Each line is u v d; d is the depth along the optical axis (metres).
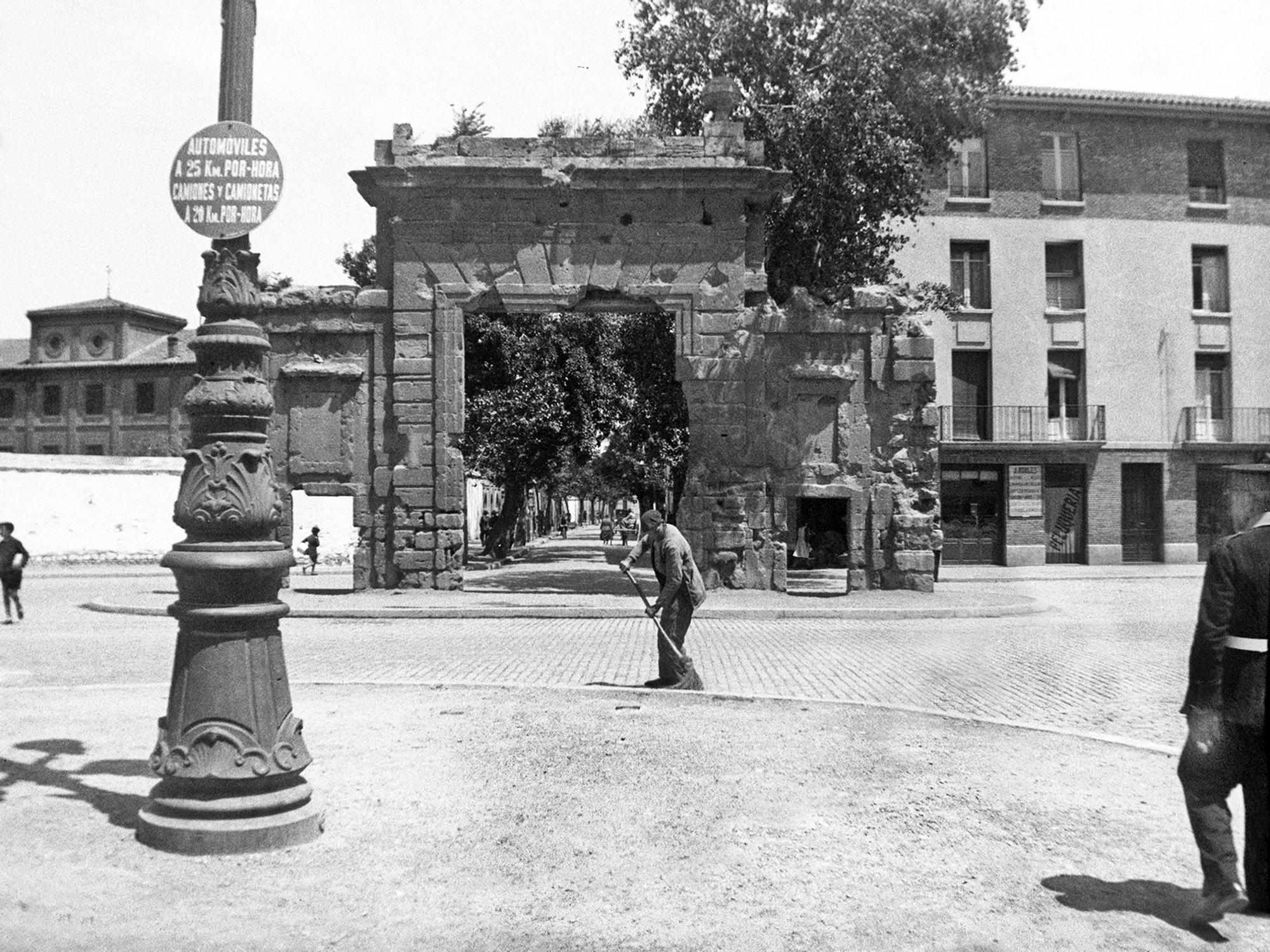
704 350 22.66
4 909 4.58
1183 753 4.60
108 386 57.72
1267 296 37.06
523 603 20.42
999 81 23.83
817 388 22.69
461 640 15.52
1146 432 36.31
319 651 14.10
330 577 32.34
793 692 10.78
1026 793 6.67
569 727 8.51
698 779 6.92
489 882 5.04
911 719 8.98
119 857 5.25
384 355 23.03
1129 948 4.36
